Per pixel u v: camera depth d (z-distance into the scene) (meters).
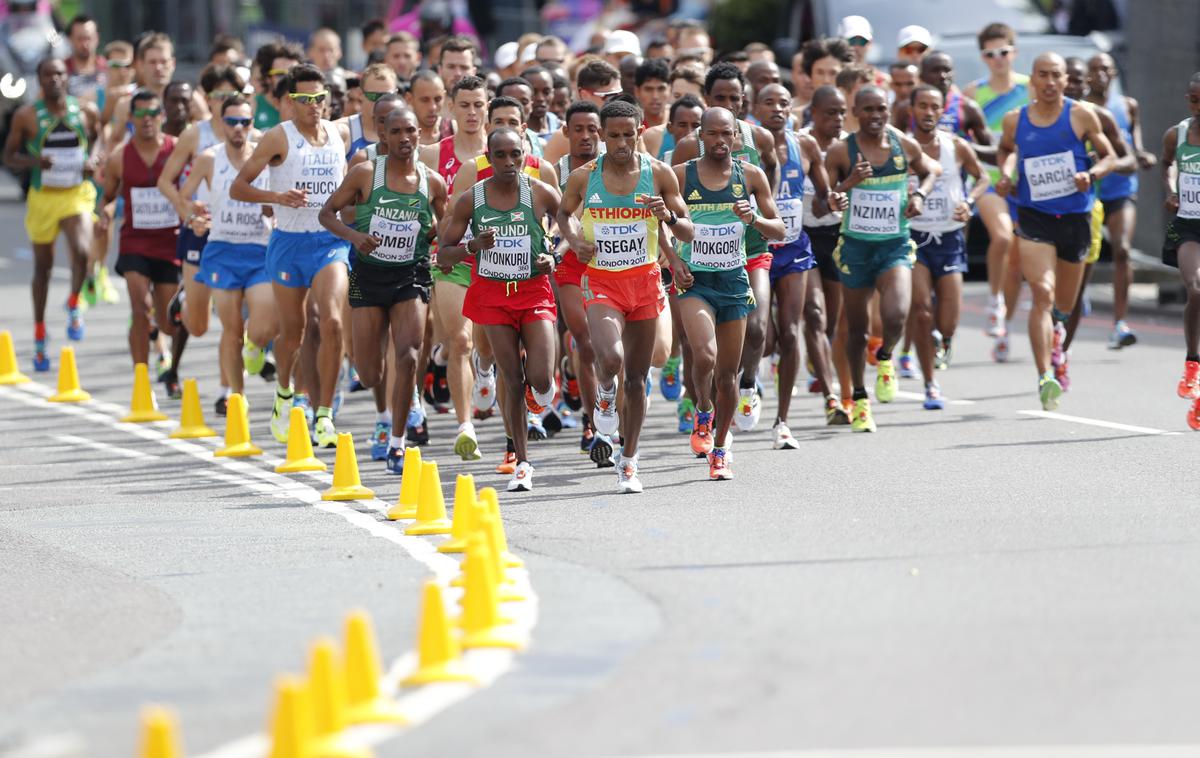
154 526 37.41
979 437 44.91
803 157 46.03
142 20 120.31
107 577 32.59
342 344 44.91
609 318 37.75
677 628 26.52
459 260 38.53
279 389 47.25
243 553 34.31
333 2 118.38
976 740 20.83
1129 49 78.81
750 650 25.08
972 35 81.38
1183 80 75.88
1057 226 49.62
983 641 25.09
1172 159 45.84
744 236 38.75
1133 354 60.22
